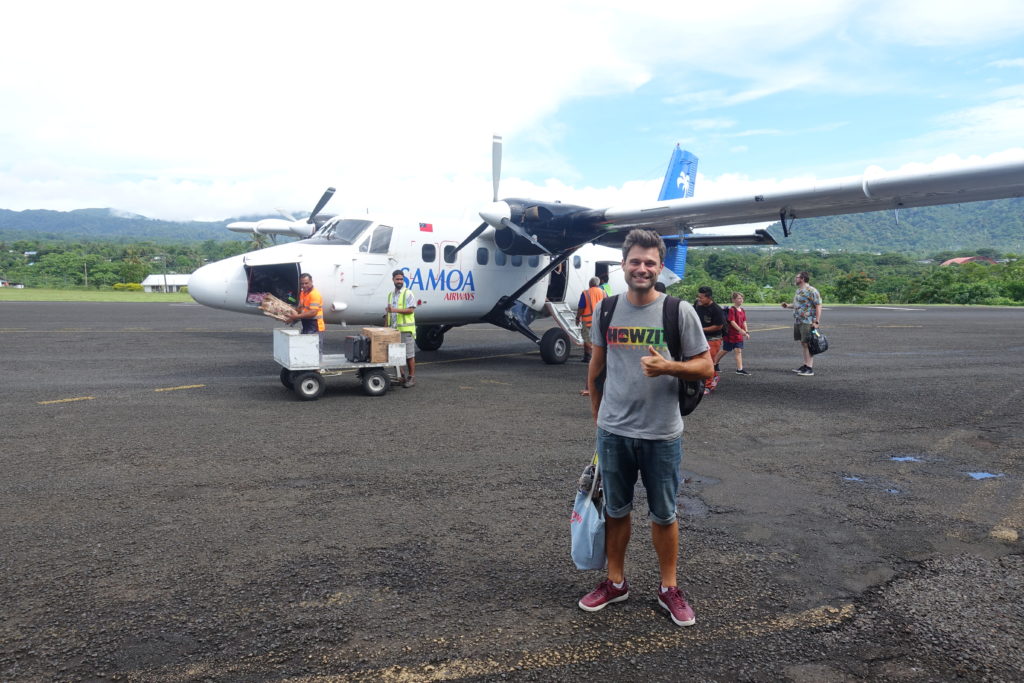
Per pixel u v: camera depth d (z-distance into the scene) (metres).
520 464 5.66
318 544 3.92
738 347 11.44
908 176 9.09
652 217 12.12
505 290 13.42
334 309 11.29
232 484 4.99
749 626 3.06
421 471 5.41
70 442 6.14
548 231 12.45
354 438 6.46
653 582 3.51
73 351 13.38
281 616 3.08
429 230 12.23
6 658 2.70
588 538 3.18
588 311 11.77
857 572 3.65
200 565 3.61
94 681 2.56
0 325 19.45
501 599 3.29
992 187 8.84
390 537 4.05
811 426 7.35
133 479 5.07
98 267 93.06
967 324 23.48
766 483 5.26
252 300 11.20
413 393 9.01
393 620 3.07
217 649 2.79
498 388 9.52
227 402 8.16
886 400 8.95
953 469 5.71
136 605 3.16
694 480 5.31
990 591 3.43
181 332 17.78
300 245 11.29
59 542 3.88
